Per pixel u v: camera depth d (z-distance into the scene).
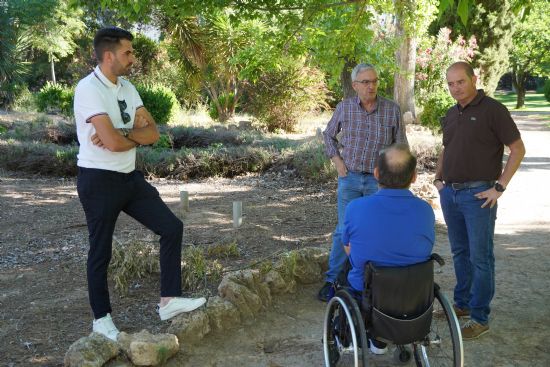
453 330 3.18
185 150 12.64
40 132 15.66
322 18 9.20
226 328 4.33
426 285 3.17
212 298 4.43
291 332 4.34
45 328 4.27
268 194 9.83
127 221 7.57
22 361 3.77
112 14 29.14
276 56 10.49
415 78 19.86
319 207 8.65
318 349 4.05
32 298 4.84
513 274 5.58
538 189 9.95
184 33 15.73
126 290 5.00
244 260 5.88
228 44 19.64
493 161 4.02
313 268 5.28
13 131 15.92
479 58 24.03
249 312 4.52
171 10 6.38
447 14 23.09
